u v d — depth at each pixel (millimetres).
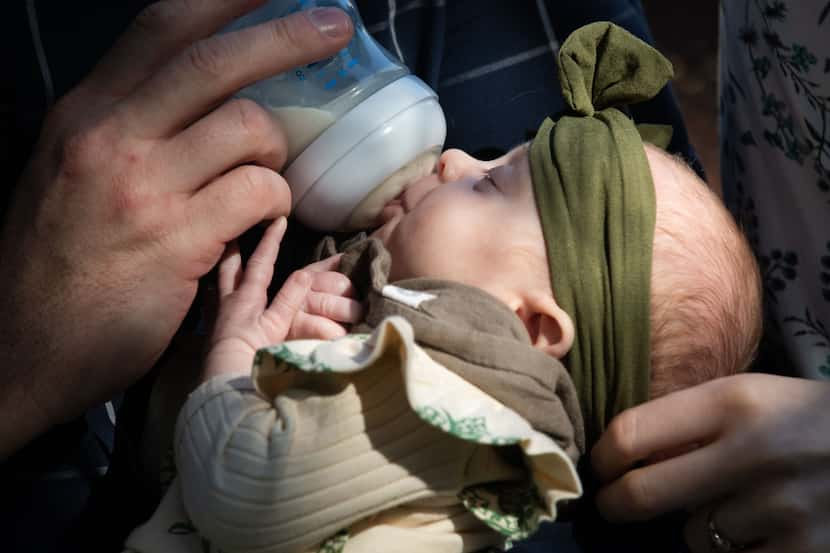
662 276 1291
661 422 1191
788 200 1731
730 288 1327
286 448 1017
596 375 1293
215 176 1221
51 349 1202
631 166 1311
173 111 1184
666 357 1305
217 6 1252
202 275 1262
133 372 1244
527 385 1138
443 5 1713
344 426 1030
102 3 1422
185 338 1365
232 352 1151
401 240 1333
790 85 1626
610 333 1277
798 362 1809
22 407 1212
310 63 1254
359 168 1317
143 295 1214
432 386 1067
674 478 1172
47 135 1236
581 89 1438
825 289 1724
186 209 1201
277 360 1061
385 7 1666
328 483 1015
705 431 1185
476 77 1698
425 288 1248
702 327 1303
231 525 1016
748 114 1768
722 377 1256
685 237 1311
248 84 1206
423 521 1083
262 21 1359
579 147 1325
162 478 1200
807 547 1116
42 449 1312
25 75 1377
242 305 1213
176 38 1247
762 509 1137
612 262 1271
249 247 1454
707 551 1202
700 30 4137
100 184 1182
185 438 1077
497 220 1297
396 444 1041
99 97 1251
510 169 1340
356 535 1062
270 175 1245
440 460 1055
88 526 1296
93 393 1239
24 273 1206
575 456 1223
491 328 1185
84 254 1193
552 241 1275
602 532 1357
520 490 1085
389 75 1347
